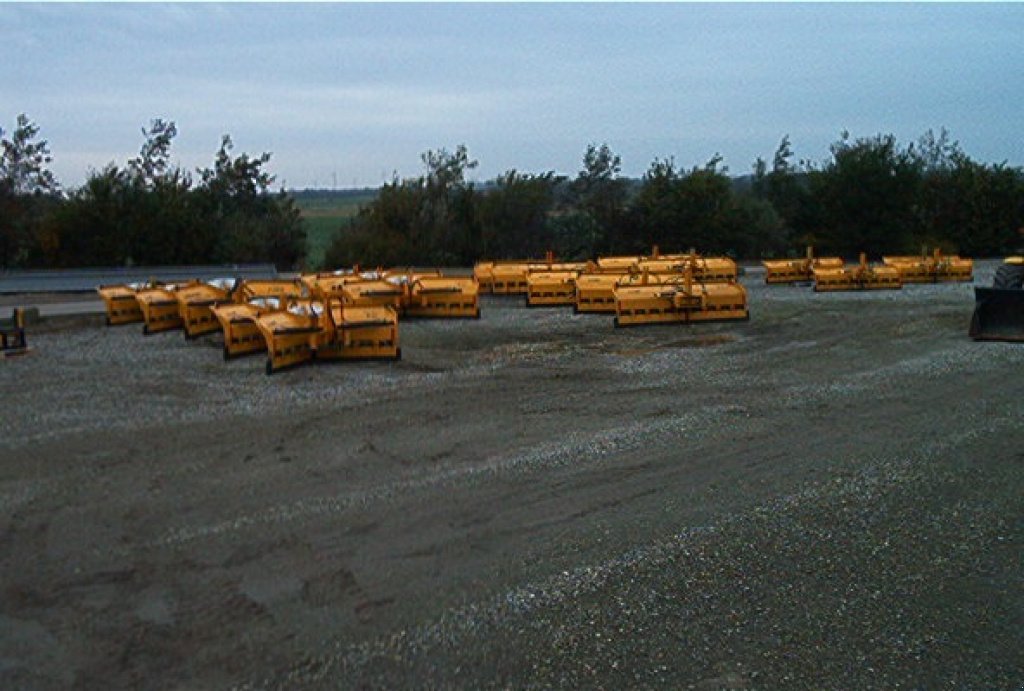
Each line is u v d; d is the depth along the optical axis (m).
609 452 9.07
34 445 9.46
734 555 6.39
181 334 18.30
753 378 12.98
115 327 19.48
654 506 7.45
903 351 15.20
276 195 42.84
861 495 7.64
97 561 6.36
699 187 44.19
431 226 41.53
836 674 4.79
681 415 10.66
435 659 4.97
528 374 13.61
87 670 4.88
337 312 15.25
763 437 9.56
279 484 8.09
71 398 11.89
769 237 46.03
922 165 48.03
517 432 9.95
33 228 34.03
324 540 6.73
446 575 6.10
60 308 22.56
